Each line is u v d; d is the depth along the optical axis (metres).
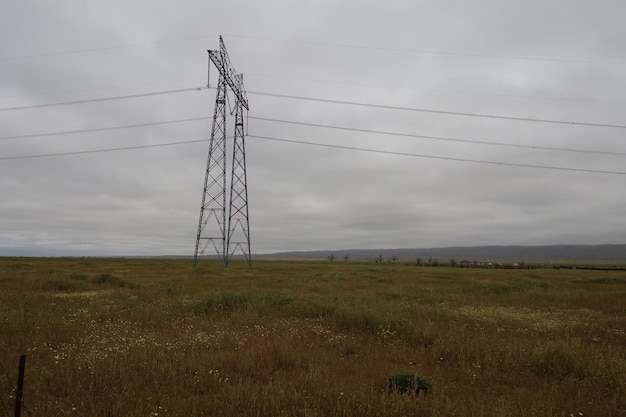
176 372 7.62
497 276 48.50
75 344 9.69
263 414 5.75
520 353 9.40
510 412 5.82
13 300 17.00
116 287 26.25
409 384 6.85
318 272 44.72
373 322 12.59
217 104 45.50
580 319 15.73
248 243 51.19
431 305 18.64
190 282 29.83
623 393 7.20
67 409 5.74
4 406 5.77
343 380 7.30
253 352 8.84
